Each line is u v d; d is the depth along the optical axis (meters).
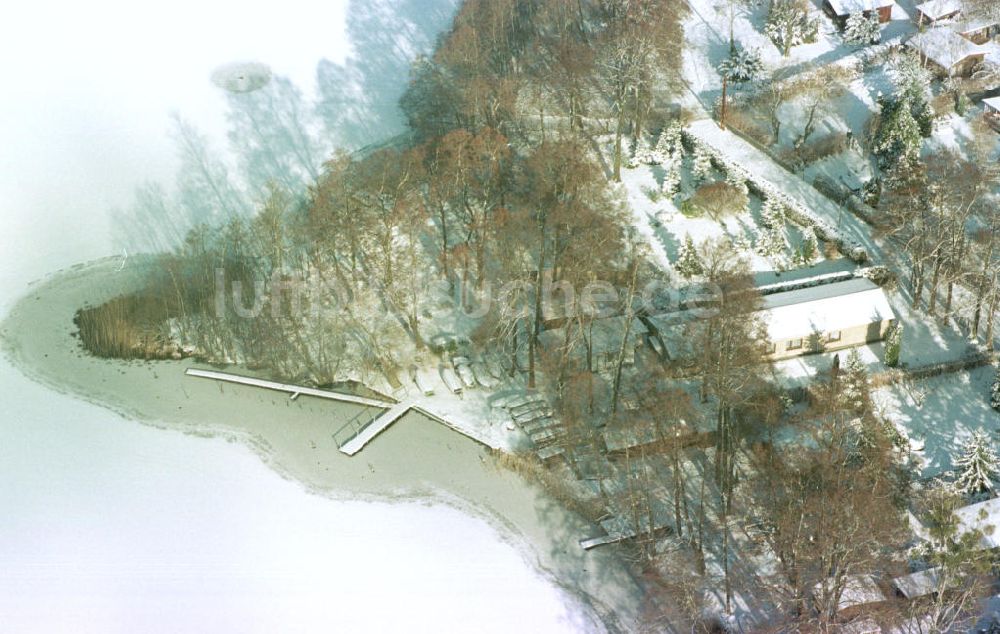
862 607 85.94
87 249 131.62
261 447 107.44
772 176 130.38
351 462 105.56
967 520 90.12
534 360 111.44
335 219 119.38
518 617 90.75
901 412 104.44
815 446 98.69
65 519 99.50
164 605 91.75
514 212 118.75
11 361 117.44
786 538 86.50
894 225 119.94
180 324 120.44
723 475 96.25
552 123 140.75
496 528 98.44
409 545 97.06
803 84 142.12
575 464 102.56
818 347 109.94
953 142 133.62
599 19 159.75
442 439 107.56
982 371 107.88
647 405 98.56
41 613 91.19
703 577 92.25
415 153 123.00
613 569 94.25
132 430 109.38
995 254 116.88
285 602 92.00
